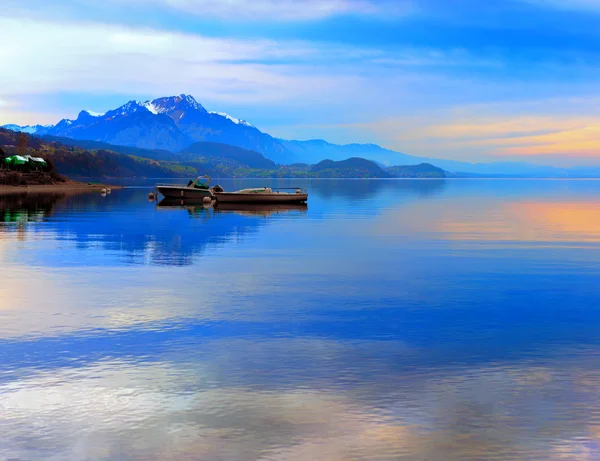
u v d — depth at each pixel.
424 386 12.05
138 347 14.85
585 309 19.30
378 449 9.35
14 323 17.30
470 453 9.23
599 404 11.12
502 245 37.34
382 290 22.41
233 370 13.05
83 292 21.84
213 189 102.50
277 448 9.39
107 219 58.69
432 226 51.88
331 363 13.53
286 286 23.16
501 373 12.85
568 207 86.88
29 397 11.48
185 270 26.97
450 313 18.69
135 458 9.13
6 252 32.94
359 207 85.88
